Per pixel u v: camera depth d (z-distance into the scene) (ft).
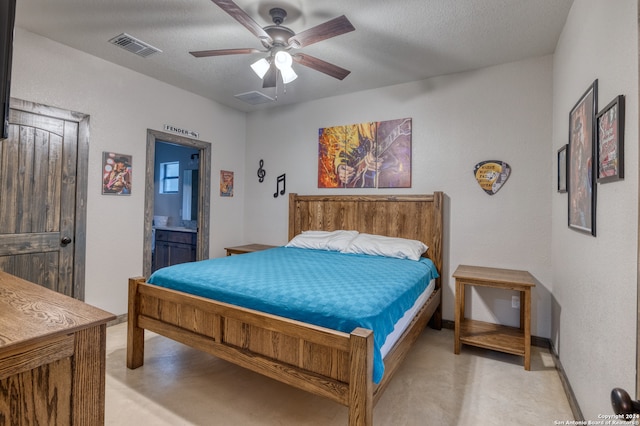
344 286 6.77
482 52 9.53
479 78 10.64
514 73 10.12
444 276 11.15
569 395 6.81
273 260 9.80
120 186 10.80
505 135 10.25
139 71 11.14
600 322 5.17
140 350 8.01
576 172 6.60
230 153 14.98
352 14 7.72
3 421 2.73
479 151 10.64
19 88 8.55
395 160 12.03
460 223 10.94
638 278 2.98
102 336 3.36
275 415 6.27
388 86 12.20
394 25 8.15
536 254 9.80
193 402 6.61
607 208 4.90
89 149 10.02
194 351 8.90
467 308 10.84
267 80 8.78
